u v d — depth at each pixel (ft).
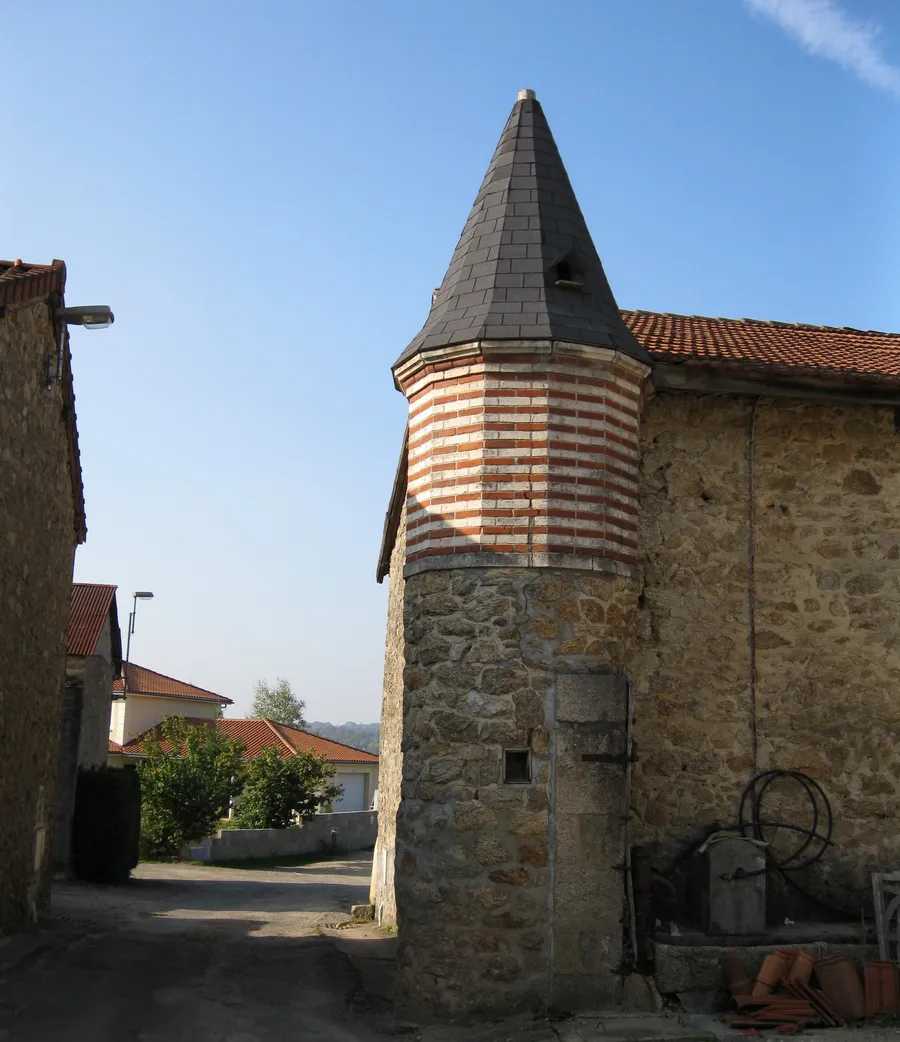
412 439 30.76
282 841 109.91
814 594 32.32
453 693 28.17
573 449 28.89
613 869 27.50
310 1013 28.40
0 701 37.83
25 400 38.40
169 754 101.76
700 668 31.45
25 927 41.83
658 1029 25.09
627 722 28.45
